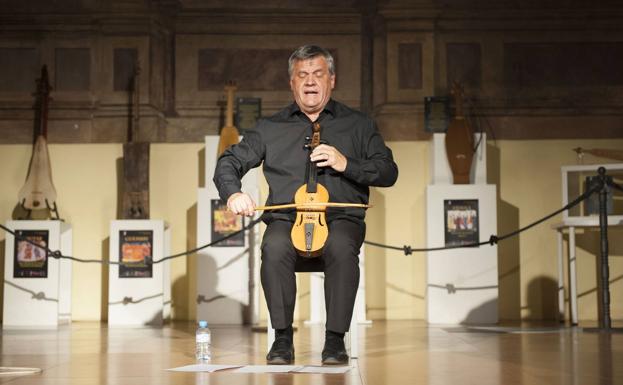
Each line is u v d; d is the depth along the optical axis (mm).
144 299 7508
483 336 5625
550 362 3699
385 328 6703
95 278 8266
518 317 8188
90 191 8336
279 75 9289
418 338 5449
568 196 7309
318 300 7566
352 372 3238
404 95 9016
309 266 3854
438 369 3375
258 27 9312
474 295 7414
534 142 8359
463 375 3152
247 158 3881
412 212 8281
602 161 8281
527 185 8320
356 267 3627
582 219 7199
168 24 9250
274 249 3641
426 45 9055
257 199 7512
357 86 9242
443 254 7453
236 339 5492
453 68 9086
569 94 9047
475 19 9094
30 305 7414
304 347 4652
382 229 8258
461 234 7461
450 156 7777
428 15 9062
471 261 7441
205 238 7504
